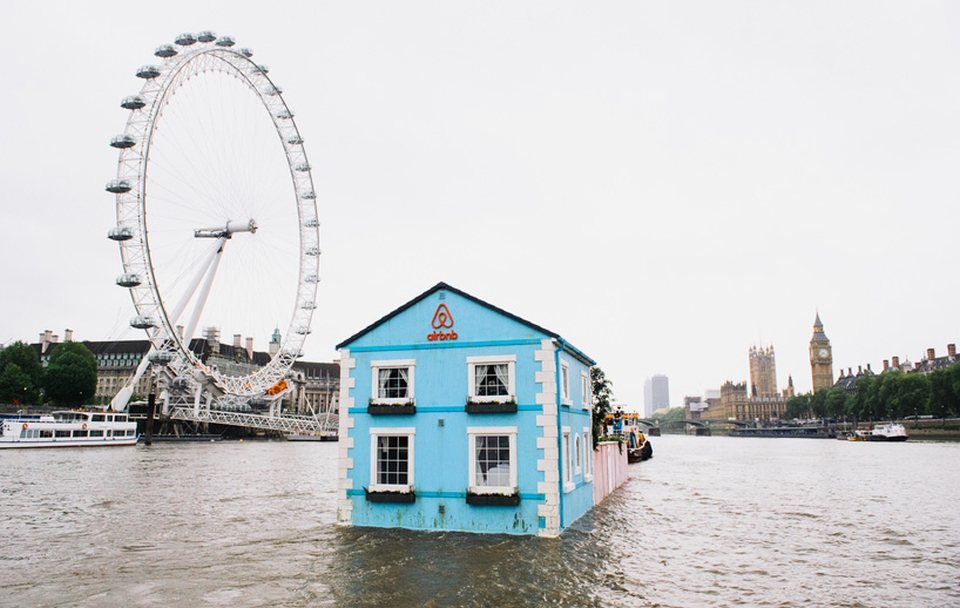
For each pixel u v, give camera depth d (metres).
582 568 19.98
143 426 138.25
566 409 26.47
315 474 58.38
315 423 162.75
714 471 64.12
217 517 31.23
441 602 16.84
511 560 20.59
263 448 113.44
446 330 25.55
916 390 159.75
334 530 25.83
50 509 33.88
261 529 27.56
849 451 105.75
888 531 28.69
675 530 28.06
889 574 20.86
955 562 22.61
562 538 23.64
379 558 20.92
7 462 65.38
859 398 192.38
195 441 138.62
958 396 138.88
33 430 88.44
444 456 24.75
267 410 182.75
